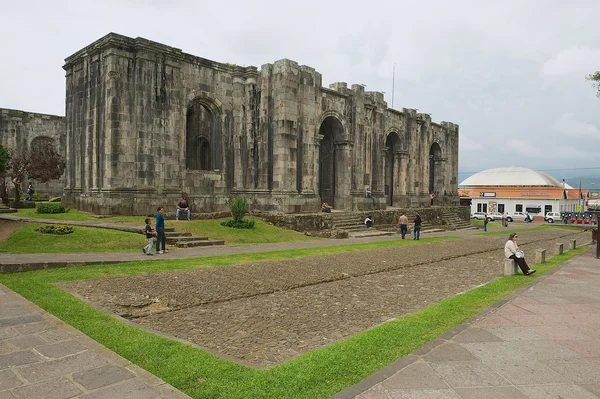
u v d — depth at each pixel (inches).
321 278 560.7
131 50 1009.5
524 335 311.1
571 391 221.6
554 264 717.9
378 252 834.2
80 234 740.7
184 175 1107.3
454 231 1588.3
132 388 208.8
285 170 1199.6
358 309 424.2
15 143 1659.7
